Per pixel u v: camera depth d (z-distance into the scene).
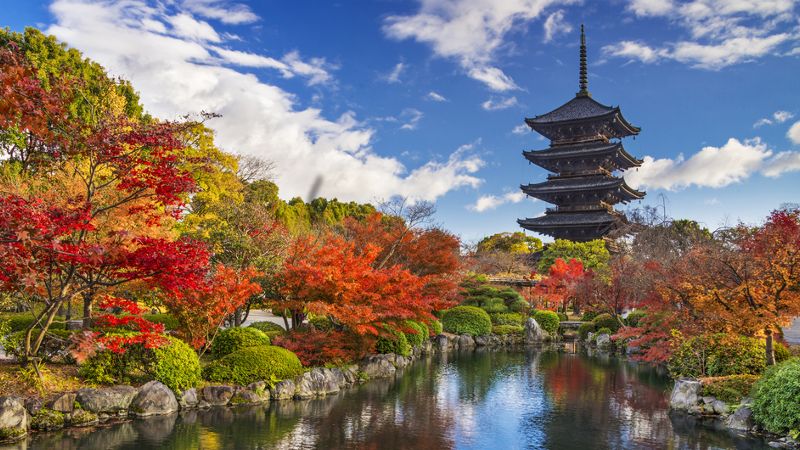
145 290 17.11
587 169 60.78
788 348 18.52
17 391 12.59
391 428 14.06
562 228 60.62
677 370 20.64
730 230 23.09
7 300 14.59
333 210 60.53
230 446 12.00
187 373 15.17
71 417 12.75
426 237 28.97
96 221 15.02
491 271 54.38
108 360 14.30
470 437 13.49
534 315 40.22
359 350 21.53
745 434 13.75
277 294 21.09
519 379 22.12
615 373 23.91
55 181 16.95
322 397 17.44
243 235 21.89
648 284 25.05
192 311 16.72
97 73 29.70
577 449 12.68
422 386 20.06
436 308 28.95
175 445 11.85
